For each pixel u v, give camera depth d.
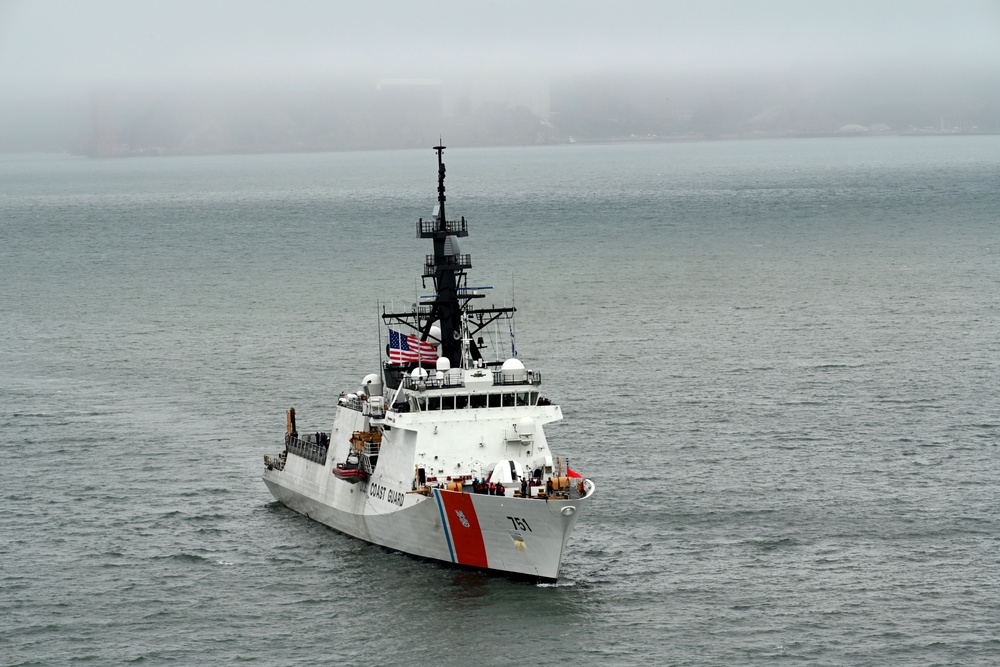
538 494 145.62
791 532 162.88
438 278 166.62
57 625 138.50
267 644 134.12
